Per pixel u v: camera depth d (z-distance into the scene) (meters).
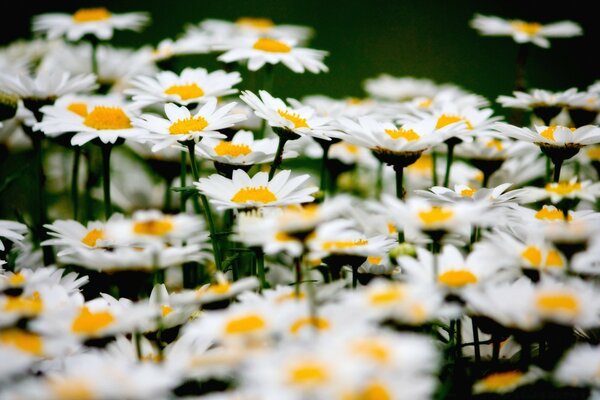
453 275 0.93
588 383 0.92
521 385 0.93
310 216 0.91
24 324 0.92
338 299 0.94
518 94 1.04
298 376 0.88
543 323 0.91
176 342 0.93
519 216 0.97
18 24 1.39
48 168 1.10
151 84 1.02
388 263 0.97
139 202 1.08
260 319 0.91
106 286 0.99
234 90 1.02
